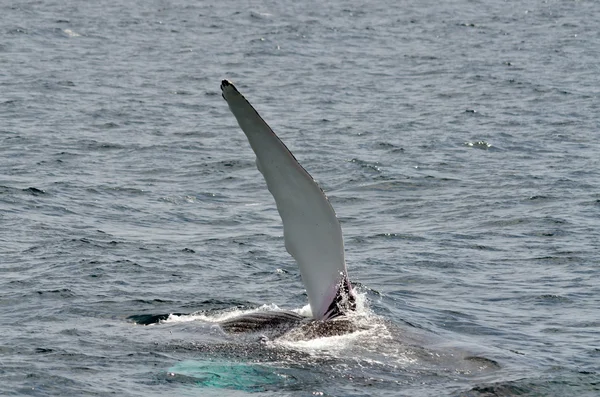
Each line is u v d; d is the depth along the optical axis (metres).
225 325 41.19
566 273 54.19
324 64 160.75
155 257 56.16
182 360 37.50
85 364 37.25
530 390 35.28
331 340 38.66
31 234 60.38
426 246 60.56
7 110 110.12
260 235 63.44
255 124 36.78
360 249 60.28
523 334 43.16
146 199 73.88
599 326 44.66
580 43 185.50
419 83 142.25
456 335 42.56
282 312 41.47
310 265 39.91
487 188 77.12
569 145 95.25
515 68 155.62
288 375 35.81
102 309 45.25
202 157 90.06
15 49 163.38
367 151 93.19
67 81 133.88
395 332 39.59
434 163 87.25
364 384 35.22
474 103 123.31
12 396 34.19
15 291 47.94
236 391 34.66
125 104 118.81
